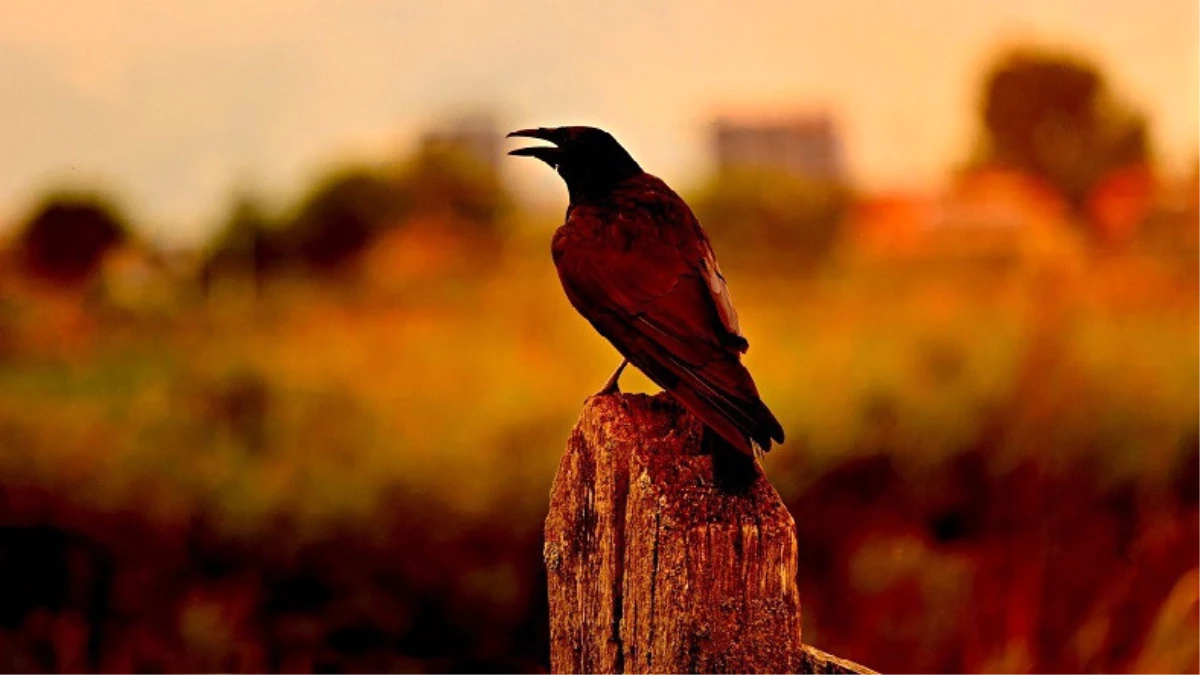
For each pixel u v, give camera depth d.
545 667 10.52
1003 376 14.77
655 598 4.54
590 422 4.98
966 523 12.67
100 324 25.47
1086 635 9.91
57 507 12.34
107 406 16.03
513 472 13.18
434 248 38.84
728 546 4.48
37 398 17.11
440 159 42.88
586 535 4.98
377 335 23.28
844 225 40.03
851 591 10.80
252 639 10.59
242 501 12.47
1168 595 10.62
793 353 18.14
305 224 37.88
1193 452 13.23
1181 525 11.96
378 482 12.83
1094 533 11.98
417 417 15.53
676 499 4.54
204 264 30.58
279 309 29.20
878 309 22.56
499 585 11.05
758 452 4.99
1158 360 16.11
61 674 10.16
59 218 28.78
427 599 10.99
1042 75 61.16
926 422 13.90
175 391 16.53
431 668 10.48
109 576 11.46
